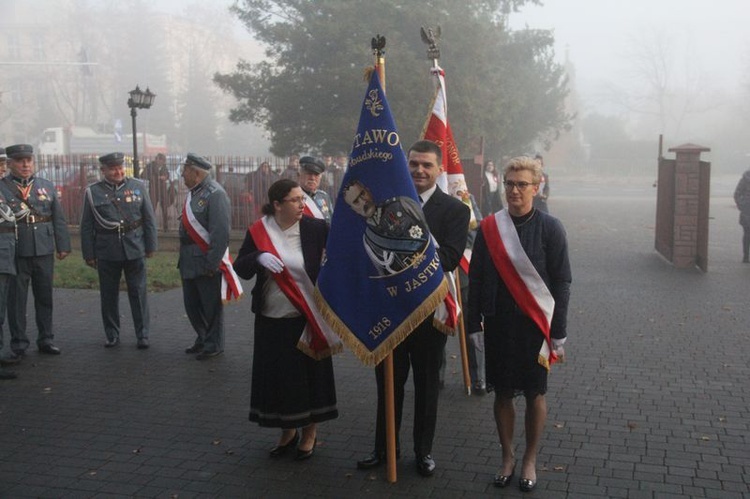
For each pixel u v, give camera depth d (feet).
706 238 45.09
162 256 52.08
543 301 15.96
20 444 19.06
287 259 17.60
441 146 22.74
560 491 16.26
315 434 18.66
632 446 18.65
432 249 16.40
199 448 18.79
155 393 22.99
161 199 56.44
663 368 25.14
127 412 21.35
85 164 58.49
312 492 16.35
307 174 26.73
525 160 16.14
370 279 16.47
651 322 31.73
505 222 16.28
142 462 17.95
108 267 27.91
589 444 18.78
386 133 16.42
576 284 41.09
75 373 24.97
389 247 16.26
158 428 20.13
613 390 22.88
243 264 17.72
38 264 26.78
